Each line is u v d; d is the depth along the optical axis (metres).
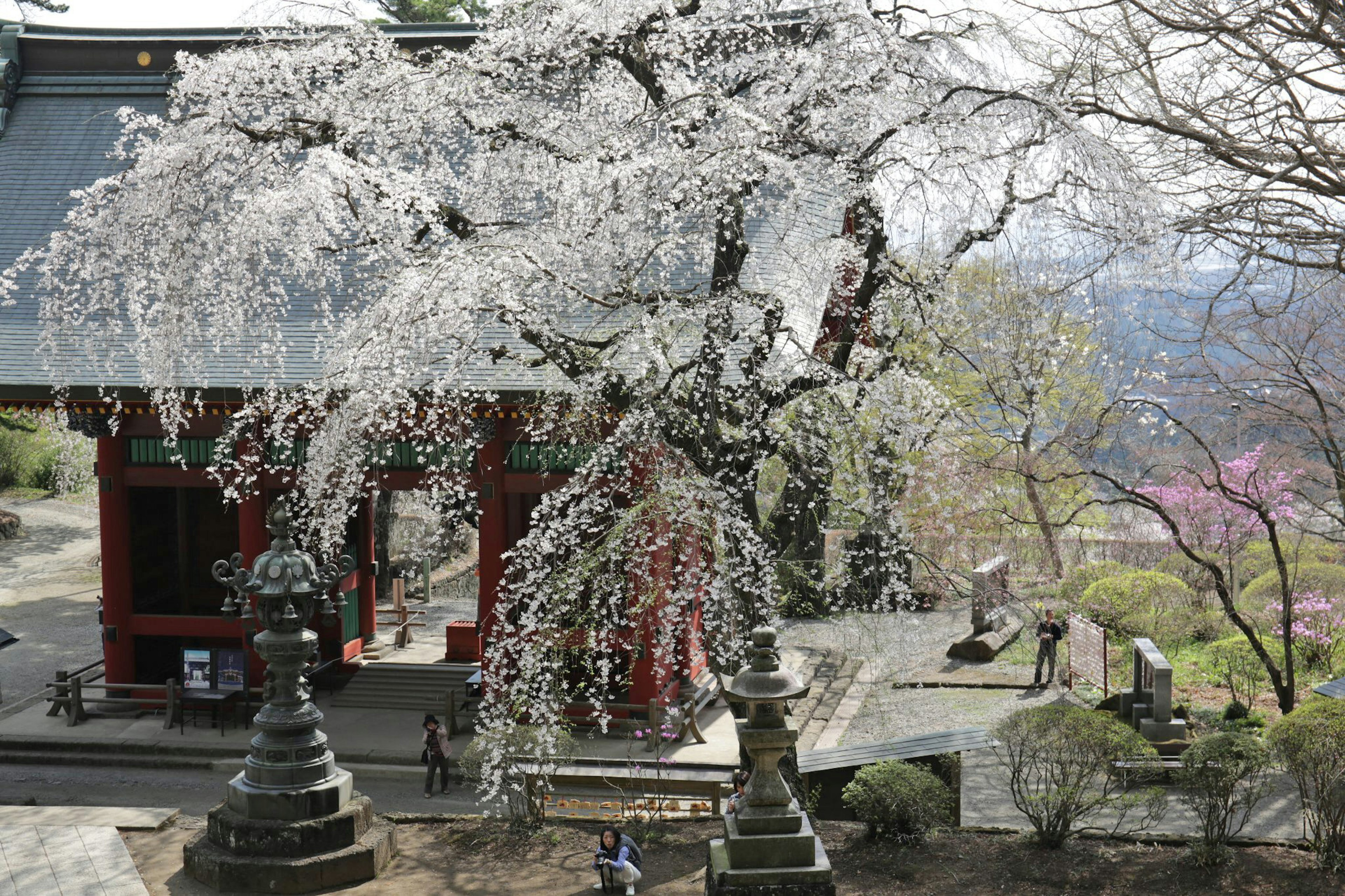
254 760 13.69
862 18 13.37
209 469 17.03
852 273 16.30
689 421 13.87
